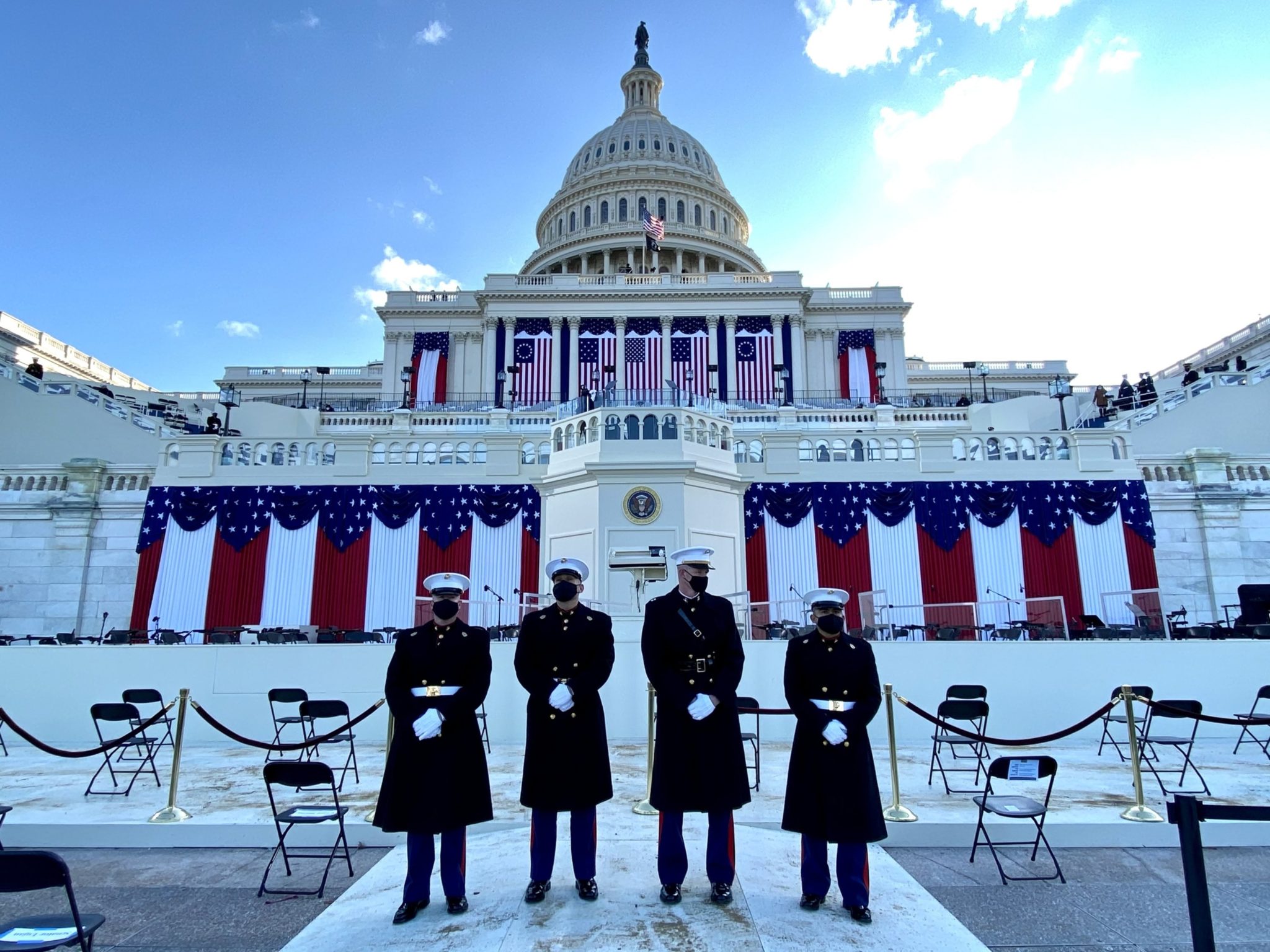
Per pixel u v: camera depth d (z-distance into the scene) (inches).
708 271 3326.8
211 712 571.8
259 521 885.8
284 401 2605.8
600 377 2380.7
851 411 1485.0
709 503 797.9
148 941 235.5
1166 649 566.3
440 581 250.4
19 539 919.7
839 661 244.8
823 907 237.5
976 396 2674.7
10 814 347.6
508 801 367.2
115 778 406.3
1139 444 1231.5
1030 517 884.6
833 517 884.6
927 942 215.0
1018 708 558.6
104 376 2374.5
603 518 754.2
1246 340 2257.6
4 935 189.9
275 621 860.6
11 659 576.1
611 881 256.1
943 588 867.4
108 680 575.8
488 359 2431.1
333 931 227.0
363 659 578.6
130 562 914.7
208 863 306.7
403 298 2608.3
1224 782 401.7
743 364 2406.5
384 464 907.4
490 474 898.7
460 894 235.0
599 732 245.4
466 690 239.3
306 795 383.9
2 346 2012.8
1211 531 919.7
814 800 234.1
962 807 349.4
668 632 245.0
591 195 3447.3
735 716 246.5
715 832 239.3
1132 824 319.9
